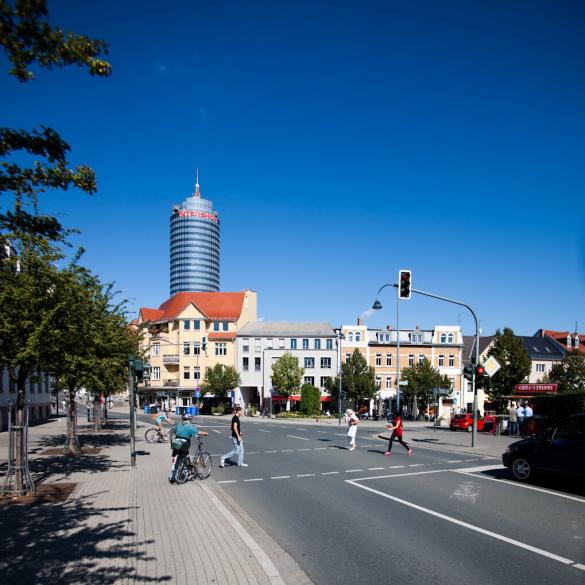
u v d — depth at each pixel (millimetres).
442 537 7605
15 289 11172
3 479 12367
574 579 5926
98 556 6438
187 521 8273
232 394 67625
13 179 4828
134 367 15570
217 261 190000
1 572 5844
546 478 12641
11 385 35688
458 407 64688
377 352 66375
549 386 29109
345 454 18656
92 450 20219
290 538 7590
